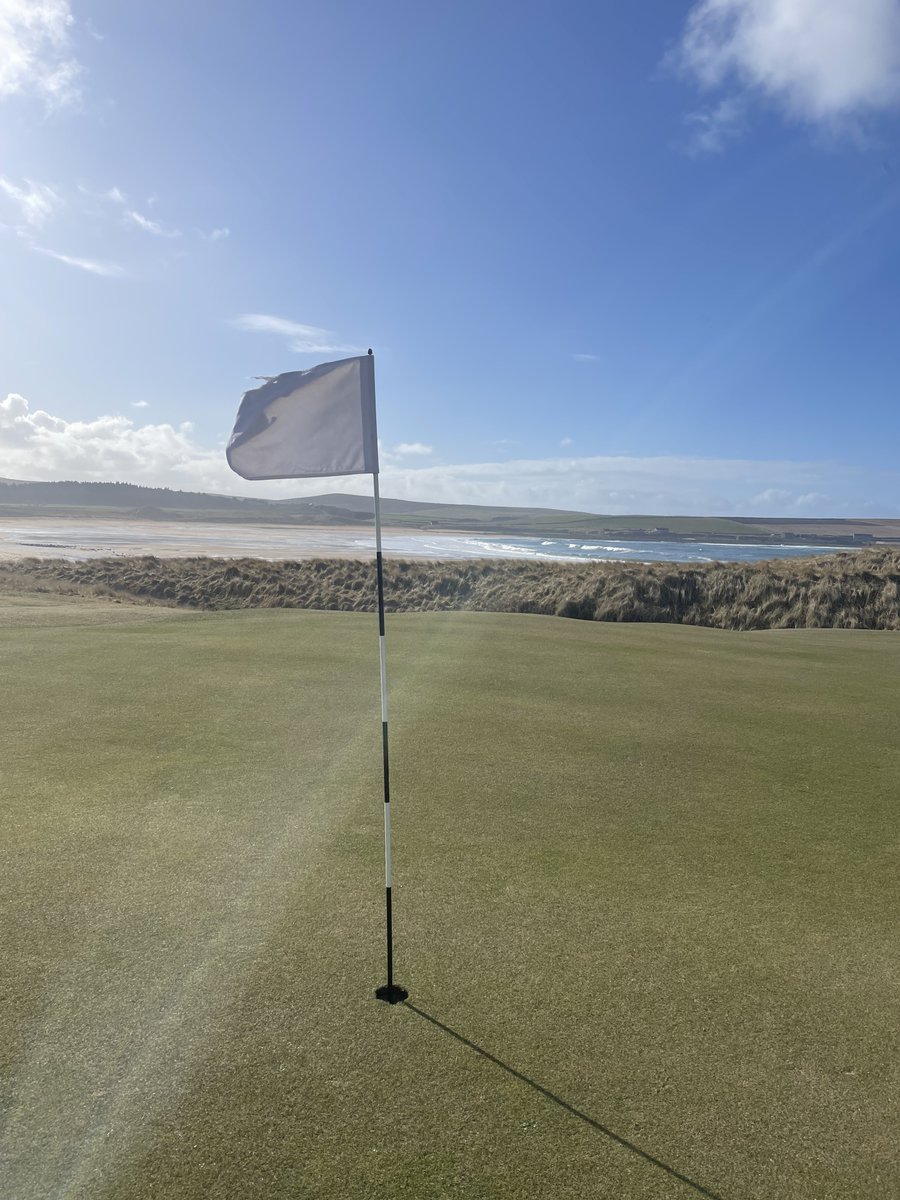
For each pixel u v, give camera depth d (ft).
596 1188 8.82
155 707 30.01
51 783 21.48
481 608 90.68
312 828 18.83
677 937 14.29
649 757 25.13
